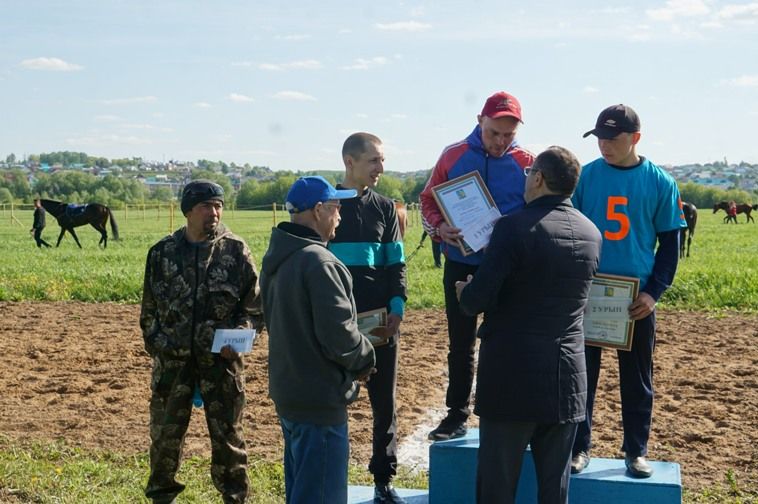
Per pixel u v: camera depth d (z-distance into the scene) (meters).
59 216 33.41
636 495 5.05
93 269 21.30
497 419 4.45
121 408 8.34
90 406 8.40
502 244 4.39
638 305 5.08
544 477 4.59
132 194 149.75
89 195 139.25
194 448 7.09
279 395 4.41
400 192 89.12
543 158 4.53
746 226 61.31
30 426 7.64
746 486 6.21
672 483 5.02
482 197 5.27
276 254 4.38
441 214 5.41
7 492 5.91
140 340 11.97
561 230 4.44
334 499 4.40
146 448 7.07
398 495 5.56
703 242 39.91
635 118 5.08
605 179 5.21
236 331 5.11
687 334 12.42
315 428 4.38
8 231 50.25
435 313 14.61
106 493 5.93
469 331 5.50
